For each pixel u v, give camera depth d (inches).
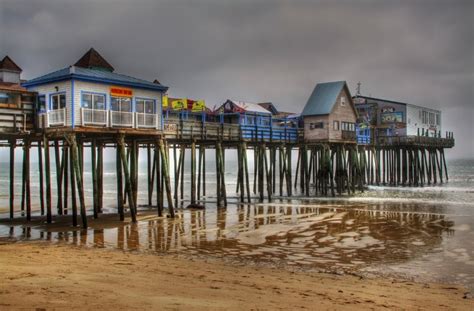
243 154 1556.3
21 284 465.7
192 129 1387.8
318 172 1964.8
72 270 567.2
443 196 1860.2
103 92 1113.4
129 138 1190.3
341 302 484.1
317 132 1889.8
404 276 660.7
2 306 382.0
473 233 1002.7
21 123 1082.7
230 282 554.6
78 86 1065.5
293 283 572.1
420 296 540.7
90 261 648.4
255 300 466.9
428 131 2797.7
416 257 784.3
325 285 570.9
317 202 1612.9
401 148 2500.0
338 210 1378.0
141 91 1194.0
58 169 1285.7
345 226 1087.6
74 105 1052.5
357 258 773.3
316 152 2156.7
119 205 1139.9
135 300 428.8
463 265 730.2
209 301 447.8
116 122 1111.0
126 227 1048.8
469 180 3171.8
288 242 901.8
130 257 709.9
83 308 389.7
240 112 1825.8
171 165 5369.1
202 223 1114.1
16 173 5206.7
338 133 1911.9
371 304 486.0
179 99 1765.5
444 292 569.9
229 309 422.6
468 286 611.2
